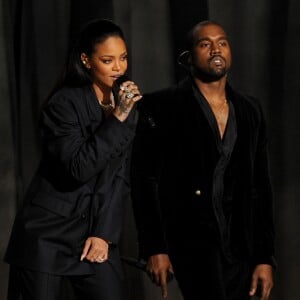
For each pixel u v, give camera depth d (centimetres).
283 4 1266
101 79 864
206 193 940
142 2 1255
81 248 875
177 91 963
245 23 1265
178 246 959
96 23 871
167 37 1257
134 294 1266
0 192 1269
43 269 855
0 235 1272
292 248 1273
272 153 1273
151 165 955
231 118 955
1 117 1257
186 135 945
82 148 836
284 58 1268
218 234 941
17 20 1264
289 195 1272
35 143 1266
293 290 1273
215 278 942
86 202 871
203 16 1249
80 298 907
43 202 864
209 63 938
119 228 888
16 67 1270
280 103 1270
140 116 957
